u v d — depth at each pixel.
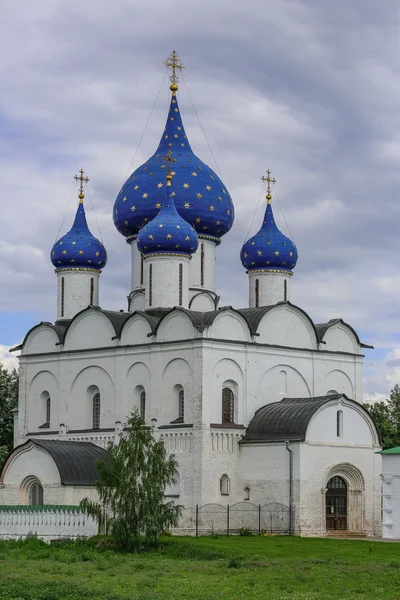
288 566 57.28
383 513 80.31
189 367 85.94
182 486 85.00
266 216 100.19
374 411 110.69
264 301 98.19
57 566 57.62
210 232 97.69
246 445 86.06
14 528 75.88
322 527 83.38
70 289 98.94
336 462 84.88
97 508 66.38
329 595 46.59
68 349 95.25
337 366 94.50
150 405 88.19
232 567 57.44
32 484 85.56
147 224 91.38
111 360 91.75
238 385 87.25
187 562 59.97
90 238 99.62
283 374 90.62
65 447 85.75
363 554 64.62
